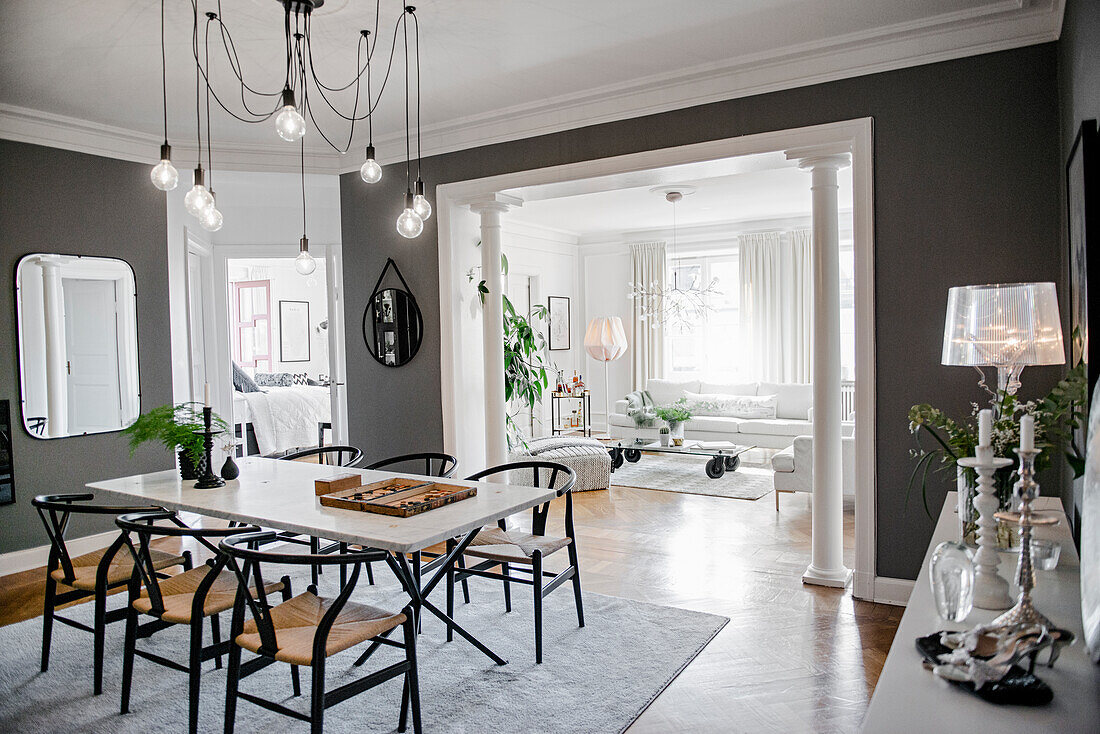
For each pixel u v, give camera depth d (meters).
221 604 2.54
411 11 3.10
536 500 2.90
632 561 4.41
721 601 3.70
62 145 4.62
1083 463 2.02
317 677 2.08
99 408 4.82
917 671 1.42
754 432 8.02
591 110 4.29
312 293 10.45
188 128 4.80
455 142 4.83
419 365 5.14
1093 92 2.12
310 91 4.12
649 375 9.83
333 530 2.44
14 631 3.44
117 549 2.73
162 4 2.96
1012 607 1.68
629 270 9.97
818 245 3.77
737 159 3.95
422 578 4.11
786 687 2.77
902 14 3.25
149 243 5.09
